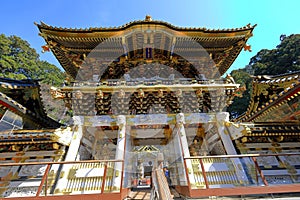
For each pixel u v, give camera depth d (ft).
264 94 42.78
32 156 29.68
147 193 33.35
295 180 28.45
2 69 117.60
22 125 38.52
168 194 14.80
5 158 29.30
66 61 41.52
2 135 28.27
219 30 35.32
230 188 23.29
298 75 33.60
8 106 34.65
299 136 32.24
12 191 26.23
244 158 30.22
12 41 142.82
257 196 23.02
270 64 113.91
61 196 22.50
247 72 129.18
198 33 35.37
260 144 31.99
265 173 29.12
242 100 107.34
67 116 130.82
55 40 34.99
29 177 27.55
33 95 45.39
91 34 34.14
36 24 32.37
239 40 37.55
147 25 33.58
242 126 29.37
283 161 30.60
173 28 34.27
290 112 33.65
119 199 23.06
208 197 22.81
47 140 28.78
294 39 109.29
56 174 27.50
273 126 31.68
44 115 49.88
